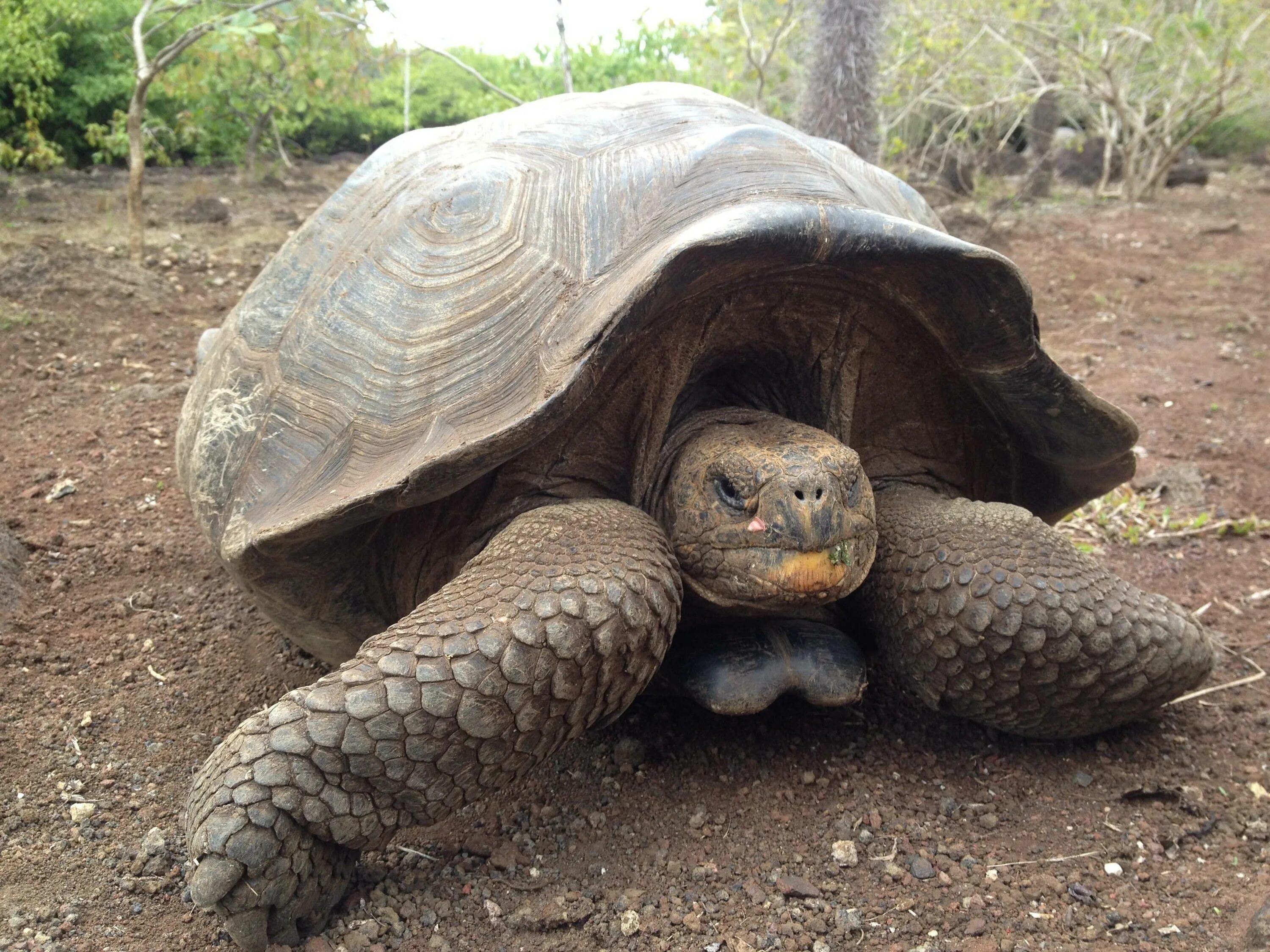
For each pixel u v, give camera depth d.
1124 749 2.61
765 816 2.32
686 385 2.49
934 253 2.19
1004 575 2.31
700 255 2.02
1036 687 2.37
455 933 1.96
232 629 3.19
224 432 2.65
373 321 2.44
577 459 2.35
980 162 12.20
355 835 1.91
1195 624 2.53
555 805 2.34
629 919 1.98
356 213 2.85
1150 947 1.93
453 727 1.88
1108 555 3.92
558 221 2.36
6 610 3.15
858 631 2.71
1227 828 2.32
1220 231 10.25
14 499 3.86
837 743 2.62
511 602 1.95
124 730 2.64
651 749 2.55
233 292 6.51
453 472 2.07
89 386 4.97
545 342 2.16
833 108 6.21
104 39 11.30
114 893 2.05
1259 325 6.95
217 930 1.96
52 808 2.31
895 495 2.67
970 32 11.02
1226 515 4.25
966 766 2.54
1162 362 6.22
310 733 1.84
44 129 11.61
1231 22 10.84
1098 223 10.75
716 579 2.26
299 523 2.21
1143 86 12.83
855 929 1.97
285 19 7.03
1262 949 1.85
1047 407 2.55
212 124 11.02
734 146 2.39
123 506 3.90
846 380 2.51
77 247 6.81
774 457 2.19
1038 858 2.20
